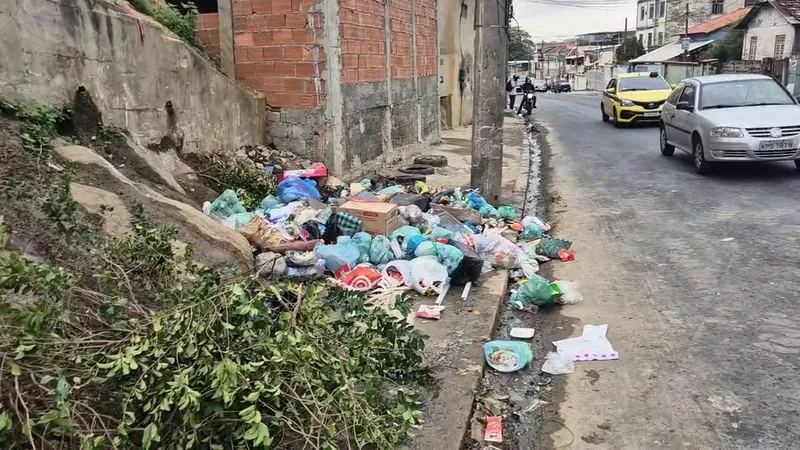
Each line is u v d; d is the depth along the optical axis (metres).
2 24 5.38
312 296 3.10
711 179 10.52
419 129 13.87
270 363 2.60
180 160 7.48
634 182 10.70
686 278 5.97
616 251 6.95
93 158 5.48
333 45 9.06
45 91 5.80
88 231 4.04
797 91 27.22
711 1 58.91
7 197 4.21
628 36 85.00
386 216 6.71
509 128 20.73
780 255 6.45
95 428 2.39
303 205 7.34
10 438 2.28
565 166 12.96
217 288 2.89
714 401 3.85
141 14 7.37
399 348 3.66
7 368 2.37
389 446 2.80
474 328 4.93
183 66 7.59
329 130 9.25
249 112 9.05
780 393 3.90
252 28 9.25
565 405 3.94
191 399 2.33
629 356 4.50
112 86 6.52
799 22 31.44
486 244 6.52
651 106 19.52
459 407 3.78
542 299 5.48
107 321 3.00
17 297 2.80
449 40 18.86
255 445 2.33
